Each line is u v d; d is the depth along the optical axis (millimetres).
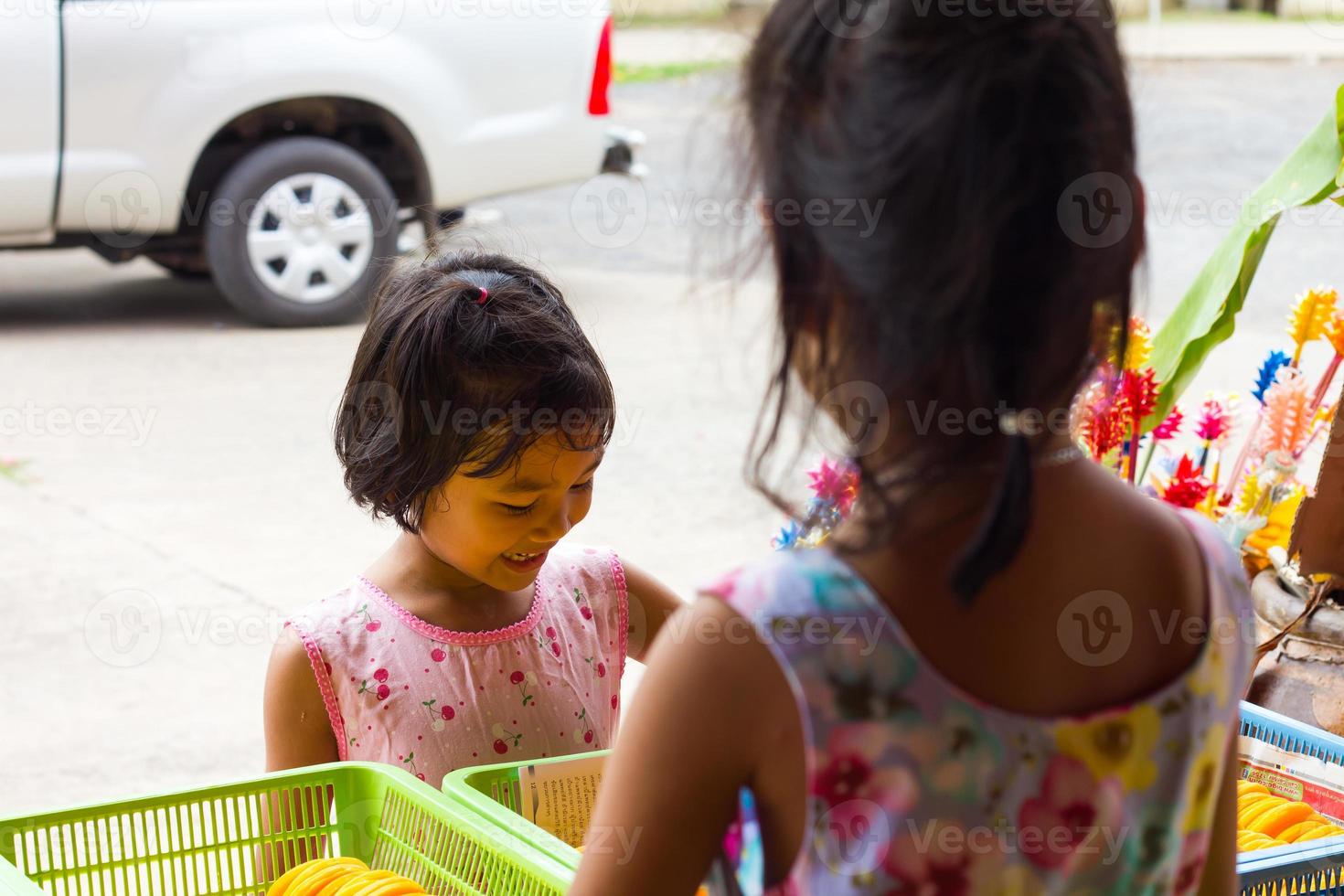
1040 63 641
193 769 2451
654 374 4773
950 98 629
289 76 5016
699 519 3561
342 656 1451
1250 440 1800
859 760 662
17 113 4742
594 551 1623
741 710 674
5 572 3293
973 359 647
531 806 1301
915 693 666
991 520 647
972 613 678
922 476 668
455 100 5266
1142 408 1562
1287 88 9961
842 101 653
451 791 1253
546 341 1336
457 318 1327
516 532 1346
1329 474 1536
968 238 629
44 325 5582
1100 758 693
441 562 1487
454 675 1463
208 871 1256
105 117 4852
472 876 1175
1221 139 8047
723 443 4129
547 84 5434
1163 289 5273
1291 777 1409
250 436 4266
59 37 4738
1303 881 1128
